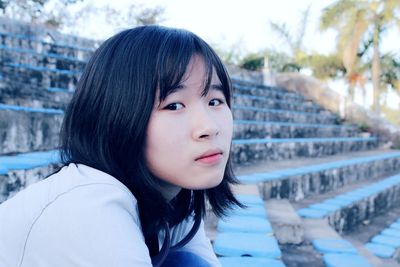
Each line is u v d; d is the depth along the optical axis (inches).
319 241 136.1
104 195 34.5
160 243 47.8
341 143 390.3
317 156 348.2
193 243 54.9
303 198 228.1
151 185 37.9
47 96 203.2
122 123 36.7
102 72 37.8
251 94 434.6
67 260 32.4
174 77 36.6
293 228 135.7
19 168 109.7
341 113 493.4
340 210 202.2
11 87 182.5
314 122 450.3
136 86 36.5
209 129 36.7
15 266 33.9
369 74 733.9
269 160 291.6
